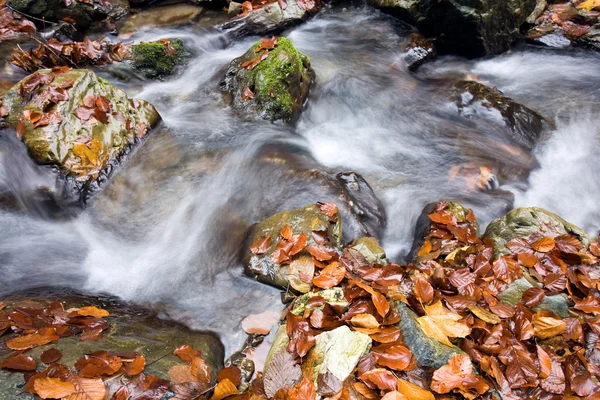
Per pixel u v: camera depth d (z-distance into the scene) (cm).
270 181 470
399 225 470
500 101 607
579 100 654
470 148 565
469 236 408
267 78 559
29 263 394
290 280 353
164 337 312
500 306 329
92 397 243
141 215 447
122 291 375
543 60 739
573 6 798
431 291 329
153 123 525
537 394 284
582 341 317
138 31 749
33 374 250
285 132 552
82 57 623
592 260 378
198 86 636
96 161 452
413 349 293
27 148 430
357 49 747
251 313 353
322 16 830
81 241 424
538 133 589
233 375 286
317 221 387
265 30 767
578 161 555
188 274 394
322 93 643
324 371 277
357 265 362
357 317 309
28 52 610
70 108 455
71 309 322
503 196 498
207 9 814
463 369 278
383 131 599
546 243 384
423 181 516
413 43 743
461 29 700
